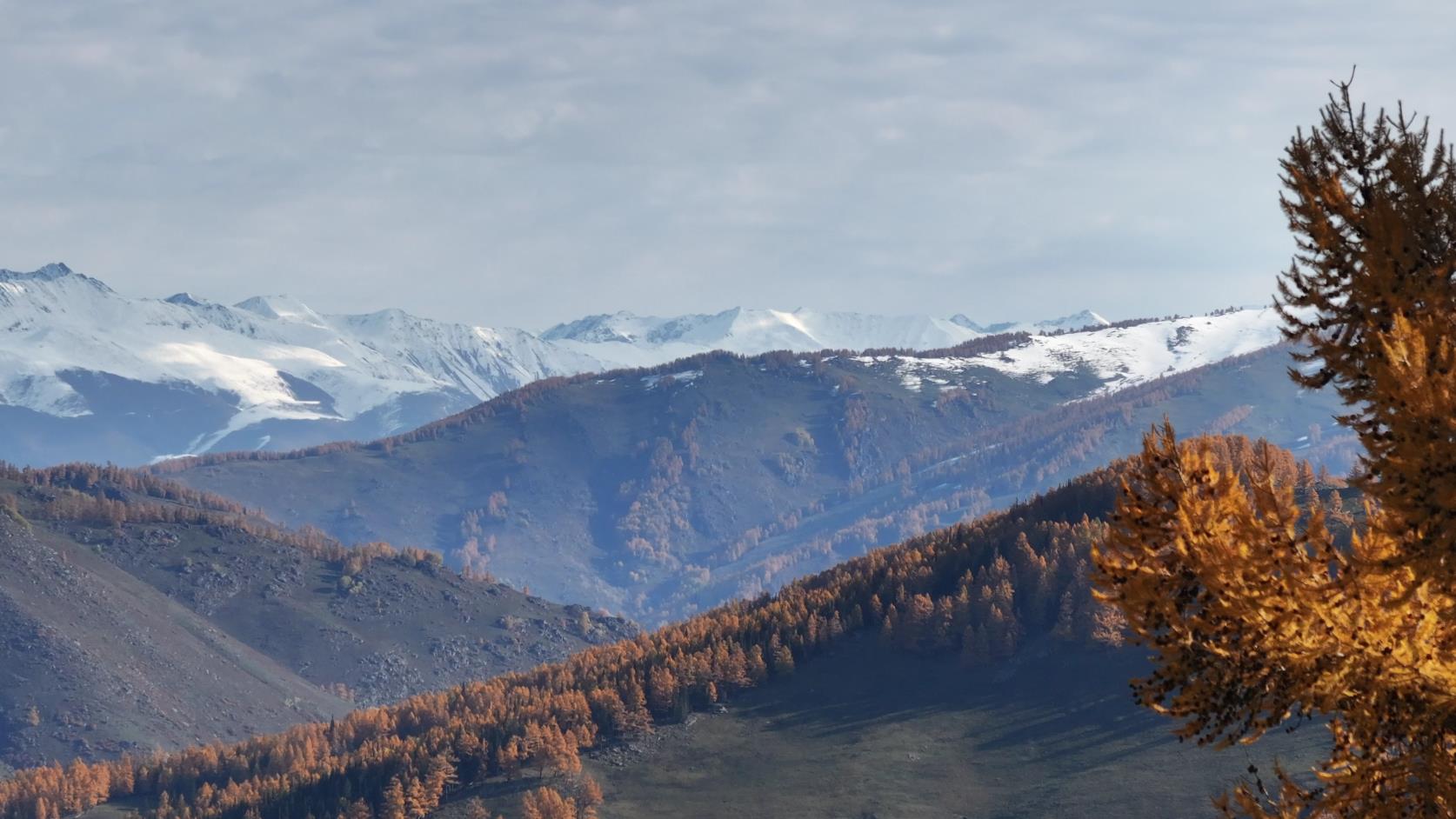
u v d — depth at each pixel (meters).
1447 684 22.73
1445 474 21.06
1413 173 24.39
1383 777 23.70
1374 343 23.67
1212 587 23.53
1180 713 24.12
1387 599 22.67
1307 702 23.47
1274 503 23.97
